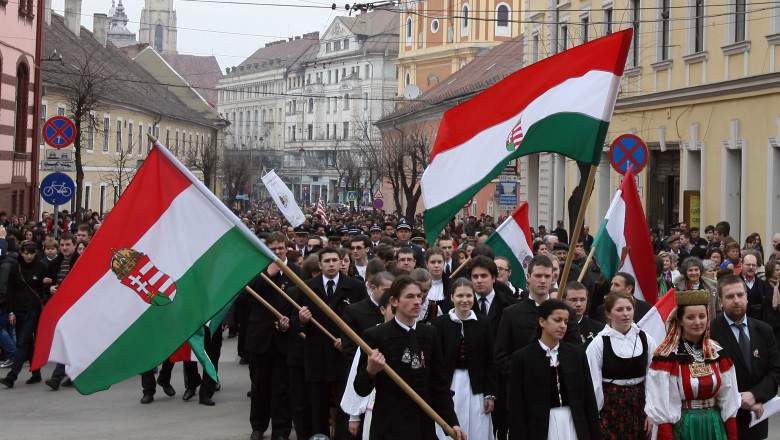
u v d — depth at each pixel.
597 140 10.03
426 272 10.63
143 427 13.32
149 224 8.04
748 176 26.95
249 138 143.88
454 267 16.09
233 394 15.90
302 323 11.62
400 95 92.69
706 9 29.12
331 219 46.91
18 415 14.12
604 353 9.03
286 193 25.12
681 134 30.89
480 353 9.92
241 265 8.05
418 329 8.59
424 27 89.38
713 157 28.98
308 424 12.22
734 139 27.72
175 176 8.09
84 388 7.85
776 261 14.95
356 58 126.50
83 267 7.93
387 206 81.44
